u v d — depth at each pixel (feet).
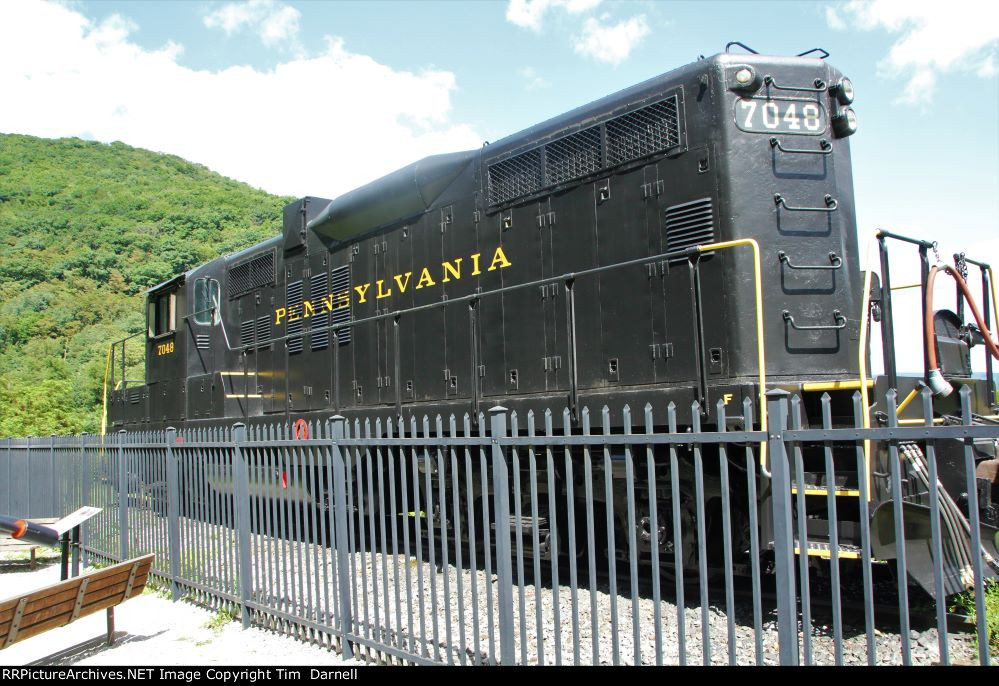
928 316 14.70
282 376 31.89
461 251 23.85
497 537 12.25
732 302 17.44
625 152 19.83
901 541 8.55
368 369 26.96
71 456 30.71
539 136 21.86
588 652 14.05
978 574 8.03
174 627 19.39
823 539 14.96
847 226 18.79
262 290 33.94
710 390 16.44
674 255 17.06
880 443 14.38
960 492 15.47
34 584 26.48
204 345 36.83
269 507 18.53
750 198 17.80
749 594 17.21
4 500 36.65
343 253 28.76
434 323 24.45
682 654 10.25
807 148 18.44
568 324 19.20
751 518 9.63
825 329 17.85
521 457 20.93
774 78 18.43
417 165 24.97
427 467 13.75
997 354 16.48
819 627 14.83
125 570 18.22
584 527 20.79
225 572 20.01
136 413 42.65
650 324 18.93
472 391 22.71
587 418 11.19
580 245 20.63
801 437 9.14
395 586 14.48
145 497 24.68
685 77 18.76
